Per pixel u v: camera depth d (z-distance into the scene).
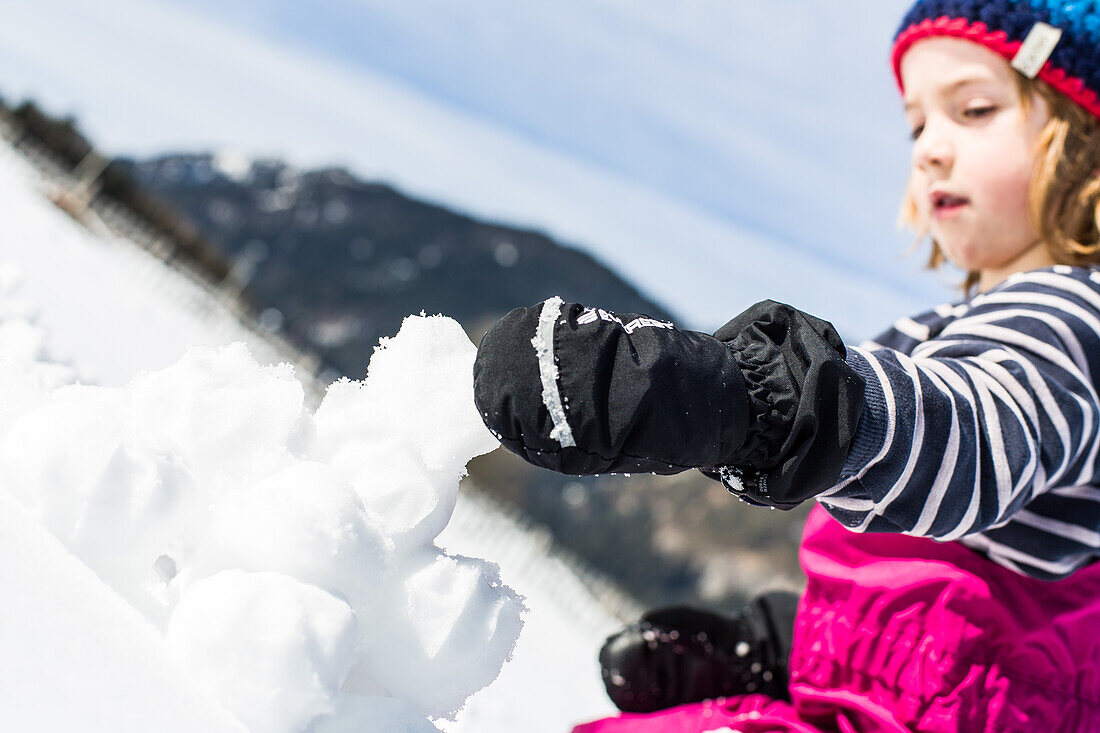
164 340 5.57
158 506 0.48
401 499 0.56
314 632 0.46
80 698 0.37
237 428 0.55
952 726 0.79
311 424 0.58
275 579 0.47
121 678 0.39
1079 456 0.77
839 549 0.93
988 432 0.68
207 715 0.41
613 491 51.09
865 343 1.06
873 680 0.84
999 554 0.83
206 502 0.53
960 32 0.98
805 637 0.91
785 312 0.63
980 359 0.75
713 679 1.06
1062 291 0.82
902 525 0.66
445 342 0.61
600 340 0.52
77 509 0.47
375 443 0.58
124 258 12.82
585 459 0.51
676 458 0.54
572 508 49.03
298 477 0.51
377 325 68.69
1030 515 0.82
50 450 0.48
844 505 0.67
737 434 0.56
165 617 0.49
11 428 0.51
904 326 1.04
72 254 9.22
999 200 0.98
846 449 0.58
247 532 0.49
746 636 1.10
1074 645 0.84
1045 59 0.93
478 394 0.53
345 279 76.50
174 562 0.56
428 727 0.51
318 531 0.49
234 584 0.46
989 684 0.80
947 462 0.64
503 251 85.88
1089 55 0.92
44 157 17.95
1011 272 1.03
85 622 0.41
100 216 16.23
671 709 1.02
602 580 11.68
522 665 4.46
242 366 0.58
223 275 18.33
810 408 0.56
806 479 0.58
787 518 51.03
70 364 0.89
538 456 0.52
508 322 0.54
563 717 3.54
